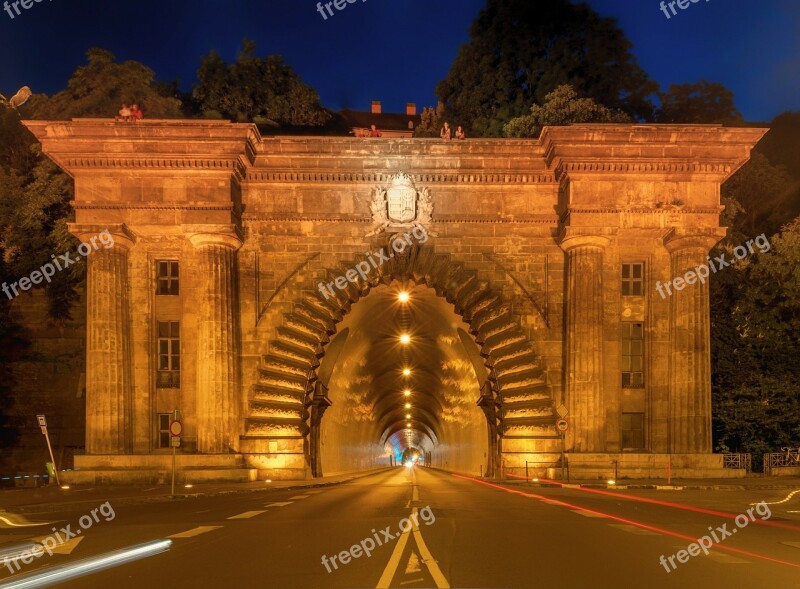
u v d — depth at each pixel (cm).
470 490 2755
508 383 3291
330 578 942
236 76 5547
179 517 1702
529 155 3353
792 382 3788
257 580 935
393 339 4931
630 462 3150
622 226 3200
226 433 3144
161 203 3169
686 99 5316
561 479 3058
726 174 3231
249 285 3344
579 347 3200
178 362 3309
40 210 3812
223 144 3148
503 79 5366
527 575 965
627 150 3188
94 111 4431
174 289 3334
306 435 3322
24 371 3947
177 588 897
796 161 5341
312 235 3372
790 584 935
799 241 3772
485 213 3381
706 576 981
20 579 979
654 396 3297
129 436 3216
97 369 3125
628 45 5269
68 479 3027
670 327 3309
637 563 1070
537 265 3375
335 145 3347
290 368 3278
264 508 1906
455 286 3350
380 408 7594
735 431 3844
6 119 4456
